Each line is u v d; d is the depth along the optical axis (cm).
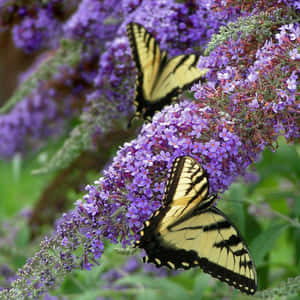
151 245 83
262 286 94
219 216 84
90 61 100
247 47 86
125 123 93
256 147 85
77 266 83
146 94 91
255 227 96
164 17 91
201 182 84
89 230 83
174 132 85
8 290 83
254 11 86
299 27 84
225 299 95
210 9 88
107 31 97
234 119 84
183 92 90
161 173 84
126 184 84
